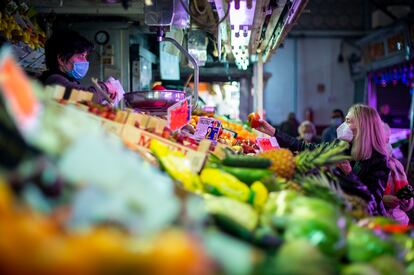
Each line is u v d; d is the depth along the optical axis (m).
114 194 1.08
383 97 13.09
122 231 1.02
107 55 5.21
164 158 1.87
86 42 3.19
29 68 4.50
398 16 13.80
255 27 4.11
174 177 1.84
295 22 3.66
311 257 1.20
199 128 3.64
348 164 2.86
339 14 14.72
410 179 7.69
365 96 13.03
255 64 6.65
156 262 0.93
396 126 12.87
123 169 1.17
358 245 1.48
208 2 3.71
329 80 14.94
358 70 14.47
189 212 1.19
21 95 1.15
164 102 3.51
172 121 2.58
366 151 3.44
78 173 1.12
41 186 1.07
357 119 3.47
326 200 1.89
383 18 13.93
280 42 4.57
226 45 5.52
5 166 1.13
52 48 3.12
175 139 2.08
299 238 1.41
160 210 1.08
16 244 0.92
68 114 1.41
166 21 3.71
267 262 1.10
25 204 1.02
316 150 2.33
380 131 3.46
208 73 7.20
